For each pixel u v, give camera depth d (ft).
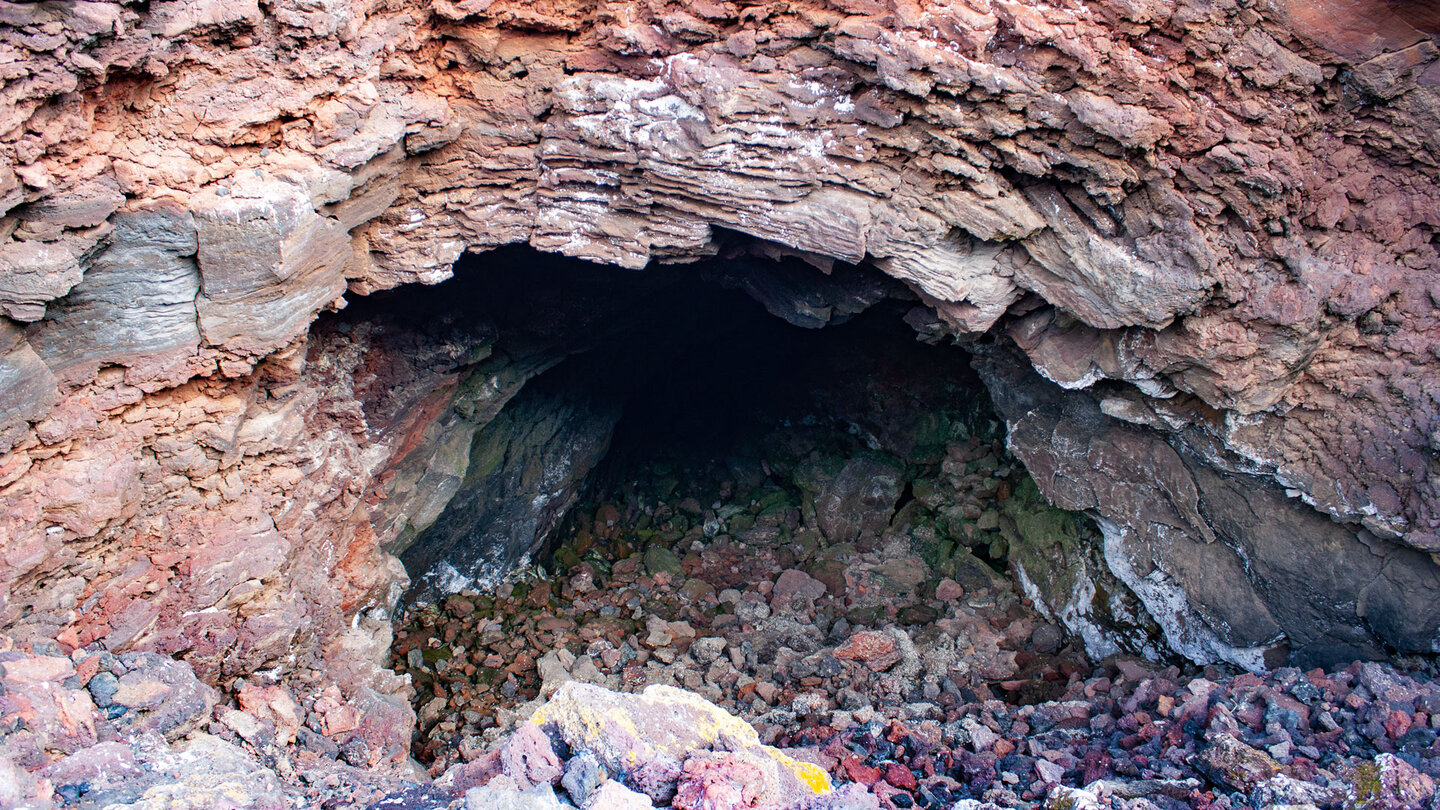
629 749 15.20
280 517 19.85
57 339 14.89
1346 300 18.20
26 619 15.14
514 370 28.58
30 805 11.62
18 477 14.69
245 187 15.90
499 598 33.22
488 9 18.71
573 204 21.61
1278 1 16.53
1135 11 16.97
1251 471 21.39
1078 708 23.86
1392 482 19.36
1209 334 19.24
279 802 14.15
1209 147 17.74
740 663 29.76
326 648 21.94
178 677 16.16
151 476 16.98
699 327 36.78
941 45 17.87
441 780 16.17
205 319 16.33
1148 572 25.20
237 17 15.33
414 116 18.86
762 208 20.61
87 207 14.15
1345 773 16.48
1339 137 17.75
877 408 37.65
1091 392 23.41
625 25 19.12
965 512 33.45
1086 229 19.36
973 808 17.30
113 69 14.24
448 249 21.45
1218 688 21.20
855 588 33.60
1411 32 16.08
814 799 14.82
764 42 18.97
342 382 22.84
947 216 19.79
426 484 27.12
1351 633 21.25
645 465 41.78
